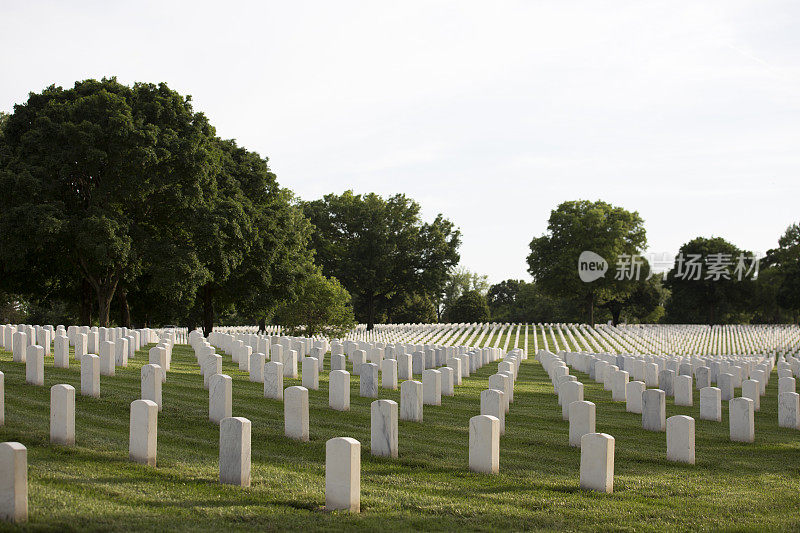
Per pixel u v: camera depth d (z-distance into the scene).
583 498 10.35
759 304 98.19
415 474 11.25
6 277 37.50
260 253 42.94
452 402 19.70
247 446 10.05
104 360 19.31
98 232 30.83
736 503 10.57
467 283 129.38
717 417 18.45
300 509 9.12
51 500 8.50
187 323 68.75
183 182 34.59
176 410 14.86
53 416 11.27
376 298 92.81
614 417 18.70
